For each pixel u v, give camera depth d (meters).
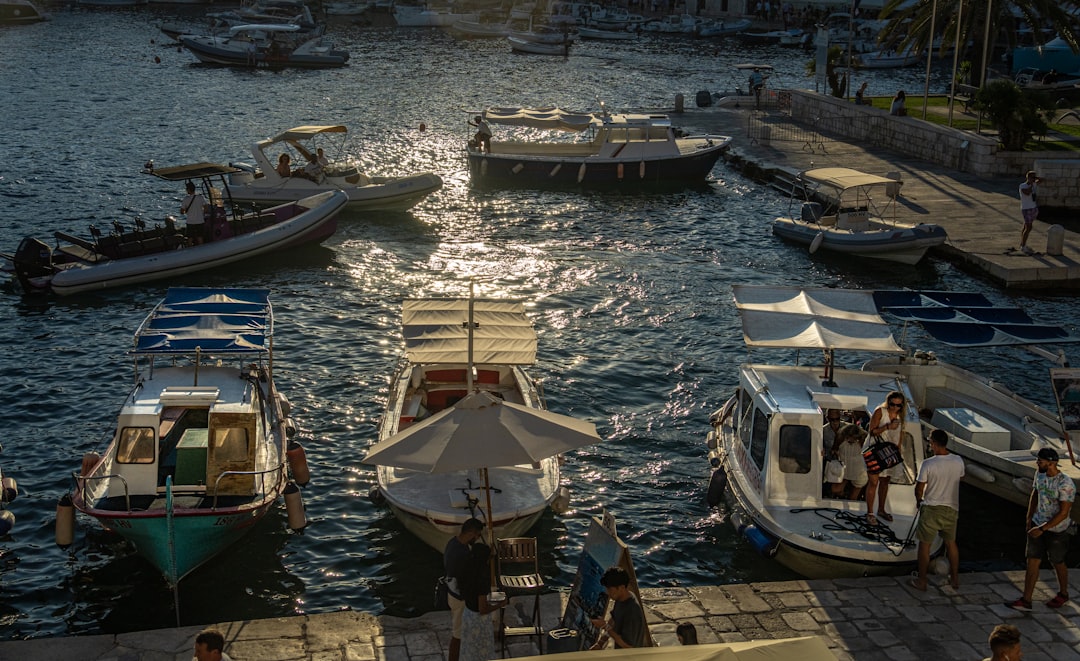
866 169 47.22
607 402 23.92
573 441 14.21
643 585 16.80
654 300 31.23
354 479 20.12
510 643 13.26
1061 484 14.00
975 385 21.12
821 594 14.85
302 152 42.44
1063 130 50.28
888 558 15.36
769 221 41.41
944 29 59.38
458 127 60.16
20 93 66.50
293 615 15.98
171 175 32.81
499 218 41.38
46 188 43.28
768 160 49.91
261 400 19.84
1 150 49.81
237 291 22.27
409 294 31.53
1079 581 15.20
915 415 17.84
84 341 27.53
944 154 47.75
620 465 20.89
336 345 27.22
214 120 59.69
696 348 27.42
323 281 32.62
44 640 13.34
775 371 19.23
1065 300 31.94
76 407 23.48
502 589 13.45
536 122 48.09
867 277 34.06
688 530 18.47
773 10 116.62
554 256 36.00
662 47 102.81
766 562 17.44
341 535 18.17
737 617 14.24
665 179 47.81
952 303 21.94
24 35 97.38
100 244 32.22
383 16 123.56
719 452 19.41
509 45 101.75
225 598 16.39
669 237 38.94
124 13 118.06
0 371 25.31
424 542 17.73
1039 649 13.50
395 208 41.94
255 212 36.53
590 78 81.12
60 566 17.12
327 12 120.94
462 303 21.45
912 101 58.91
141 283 32.12
